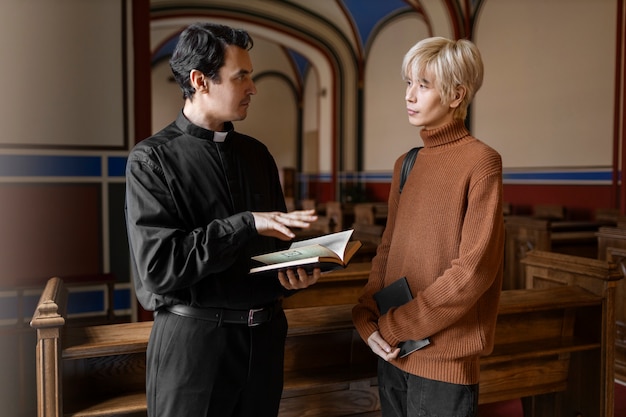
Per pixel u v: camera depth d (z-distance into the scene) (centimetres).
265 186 181
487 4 883
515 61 832
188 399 156
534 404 301
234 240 149
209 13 1087
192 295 156
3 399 279
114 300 457
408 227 177
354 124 1327
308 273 158
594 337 274
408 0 1002
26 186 431
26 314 429
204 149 166
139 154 158
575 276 285
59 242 441
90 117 445
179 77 162
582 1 713
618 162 675
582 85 720
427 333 162
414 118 174
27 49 427
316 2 1157
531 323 276
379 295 179
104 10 446
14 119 426
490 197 157
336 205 938
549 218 717
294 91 1747
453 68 162
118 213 455
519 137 832
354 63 1302
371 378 229
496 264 158
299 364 236
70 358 196
